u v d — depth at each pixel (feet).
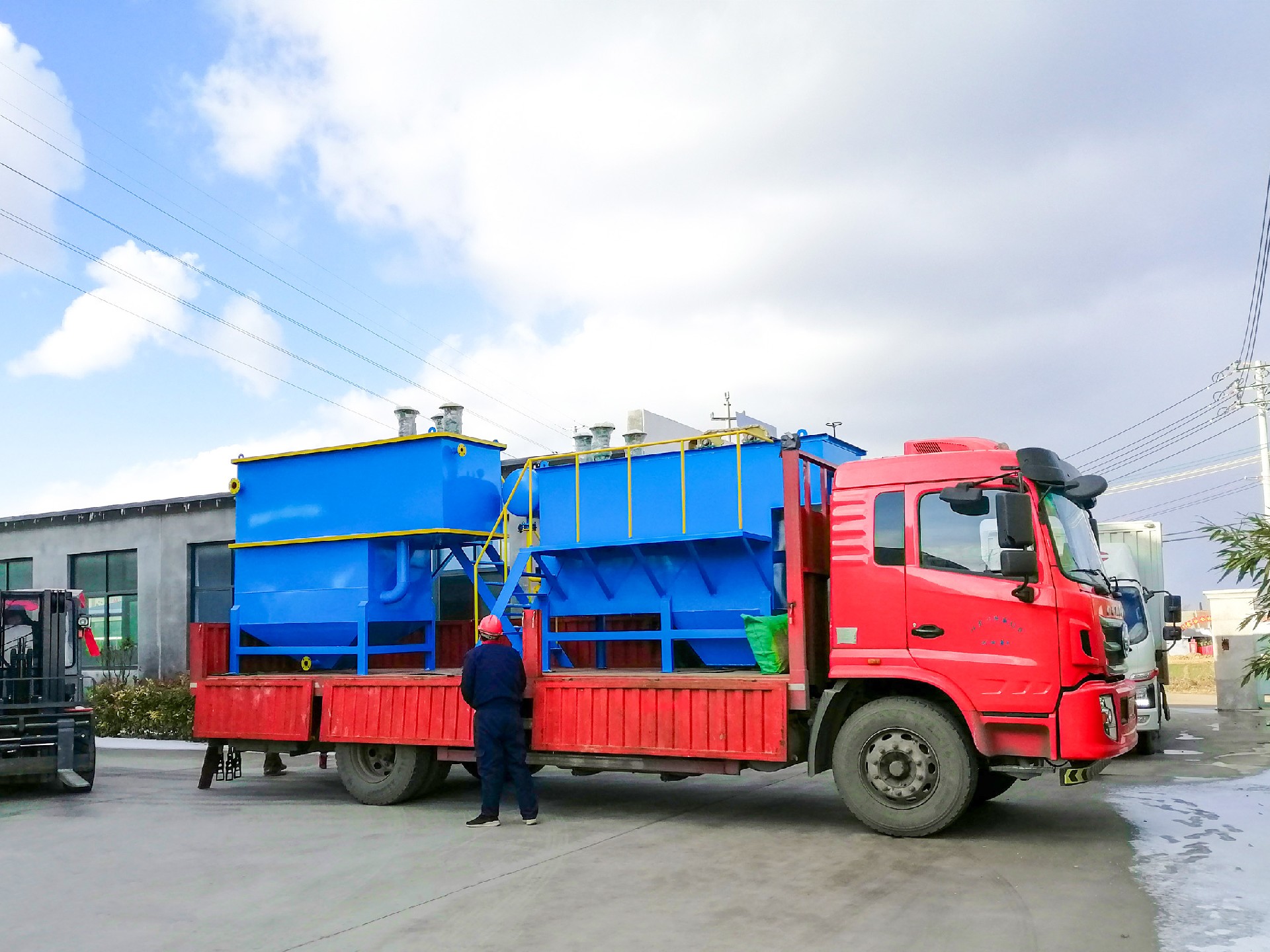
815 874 23.44
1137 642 45.14
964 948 18.02
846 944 18.35
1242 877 22.63
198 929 20.16
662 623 33.17
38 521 73.56
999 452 27.22
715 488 32.81
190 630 39.22
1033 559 25.30
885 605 27.48
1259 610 26.86
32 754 38.40
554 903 21.43
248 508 40.19
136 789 39.70
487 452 38.75
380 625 38.29
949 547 27.07
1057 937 18.54
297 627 38.55
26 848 28.58
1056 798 33.19
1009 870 23.45
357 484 37.99
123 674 64.44
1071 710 25.21
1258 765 41.22
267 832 30.12
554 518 36.22
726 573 32.58
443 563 39.47
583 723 30.94
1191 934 18.56
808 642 28.73
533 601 36.27
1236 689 68.69
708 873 23.72
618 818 31.22
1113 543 47.29
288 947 18.90
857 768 27.25
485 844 27.53
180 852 27.53
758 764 29.35
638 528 34.14
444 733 33.32
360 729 34.91
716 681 29.22
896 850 25.71
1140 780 37.22
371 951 18.56
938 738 26.37
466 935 19.34
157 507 68.13
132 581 70.08
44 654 40.70
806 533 29.12
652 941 18.70
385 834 29.40
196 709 38.63
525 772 30.78
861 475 28.43
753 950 18.13
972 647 26.35
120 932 20.06
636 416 37.17
